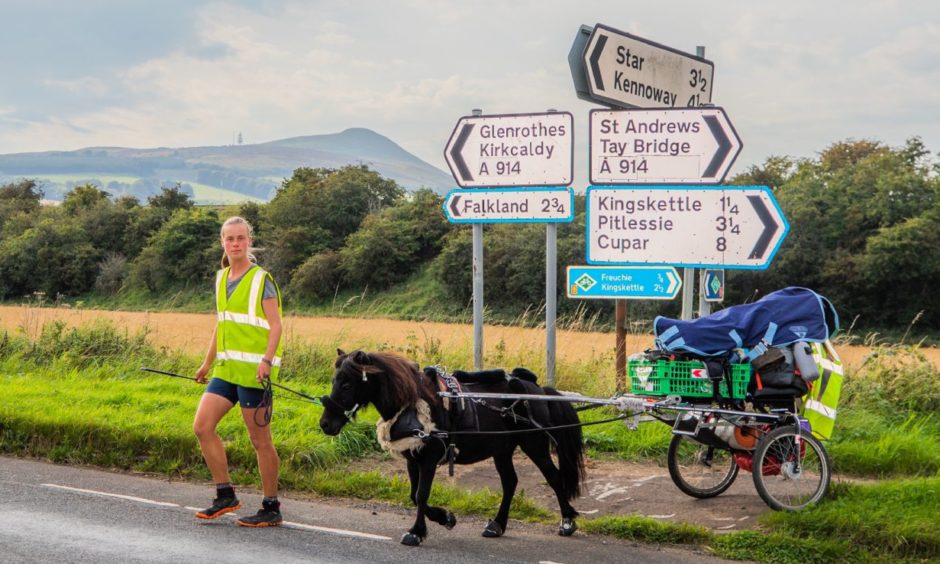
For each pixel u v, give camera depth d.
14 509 7.31
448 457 6.94
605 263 12.31
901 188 45.69
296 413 10.93
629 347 17.12
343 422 6.70
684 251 11.77
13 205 84.94
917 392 12.45
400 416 6.68
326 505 7.96
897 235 42.22
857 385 12.44
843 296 44.09
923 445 10.12
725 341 7.84
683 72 13.11
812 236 45.41
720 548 6.81
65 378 13.80
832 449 9.80
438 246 57.47
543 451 7.36
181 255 64.06
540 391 7.57
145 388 12.77
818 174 51.78
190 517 7.26
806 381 7.90
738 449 8.02
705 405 7.94
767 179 53.94
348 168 69.56
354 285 56.97
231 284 7.02
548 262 12.55
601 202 12.10
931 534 6.71
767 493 7.69
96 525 6.90
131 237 68.50
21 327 16.55
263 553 6.30
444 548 6.71
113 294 65.00
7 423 9.91
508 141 12.55
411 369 6.85
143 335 16.17
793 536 7.02
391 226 57.81
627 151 11.98
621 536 7.21
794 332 7.89
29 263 67.88
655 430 10.48
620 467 9.66
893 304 43.53
